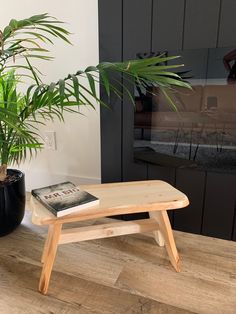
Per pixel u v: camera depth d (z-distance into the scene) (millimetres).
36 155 1727
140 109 1225
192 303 881
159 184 1112
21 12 1479
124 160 1332
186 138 1217
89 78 953
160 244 1200
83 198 916
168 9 1071
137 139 1273
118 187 1076
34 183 1797
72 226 1362
